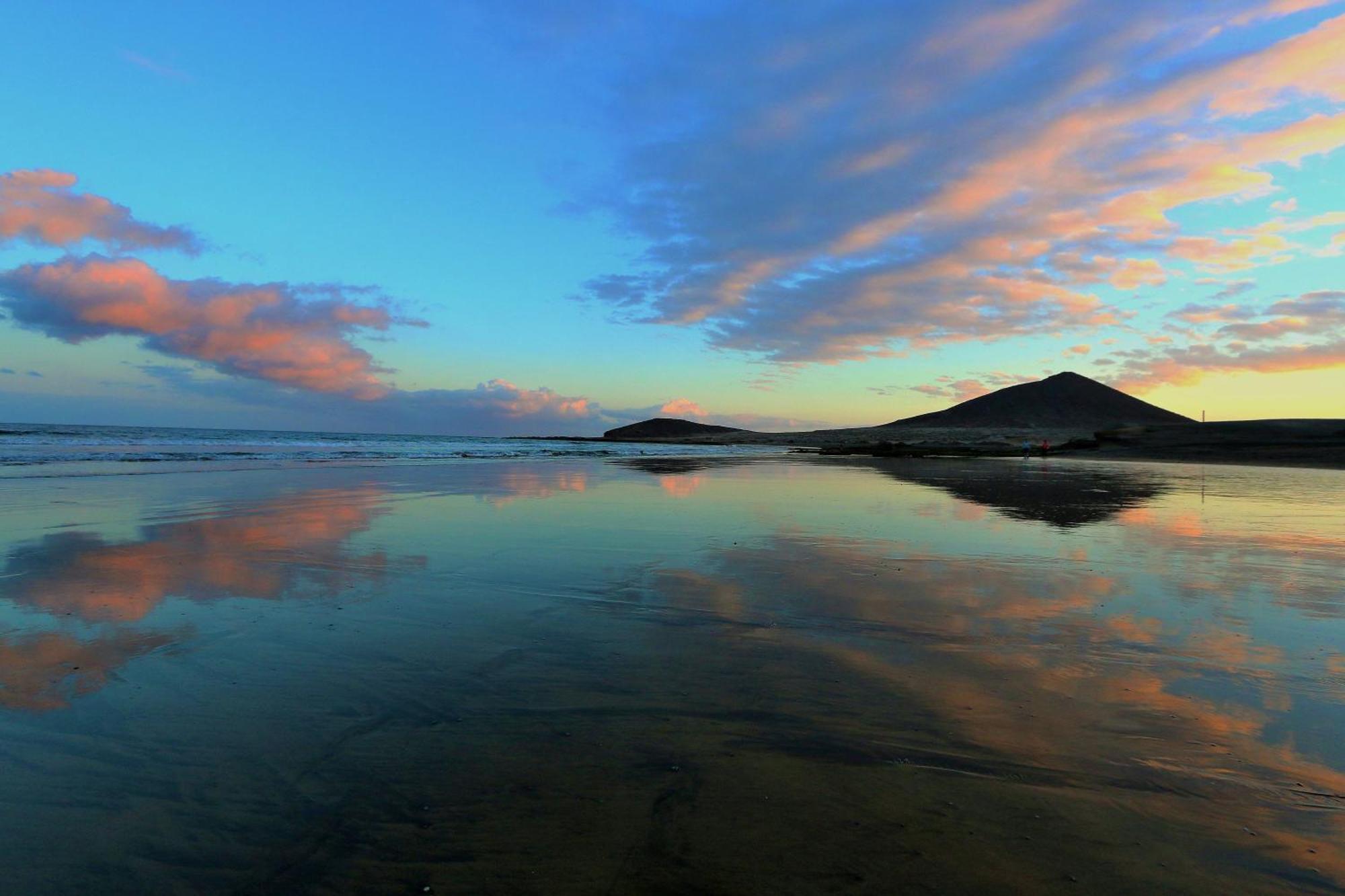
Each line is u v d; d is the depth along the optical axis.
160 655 3.94
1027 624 4.64
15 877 2.07
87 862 2.14
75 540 7.48
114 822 2.35
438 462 27.38
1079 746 2.92
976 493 14.57
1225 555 7.18
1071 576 6.13
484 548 7.29
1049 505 12.11
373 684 3.55
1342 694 3.47
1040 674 3.74
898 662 3.91
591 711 3.24
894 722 3.14
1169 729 3.08
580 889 2.04
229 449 34.62
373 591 5.45
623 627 4.55
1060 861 2.17
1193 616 4.85
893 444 59.44
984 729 3.08
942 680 3.64
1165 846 2.24
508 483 15.98
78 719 3.12
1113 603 5.21
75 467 18.88
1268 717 3.20
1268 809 2.46
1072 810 2.45
